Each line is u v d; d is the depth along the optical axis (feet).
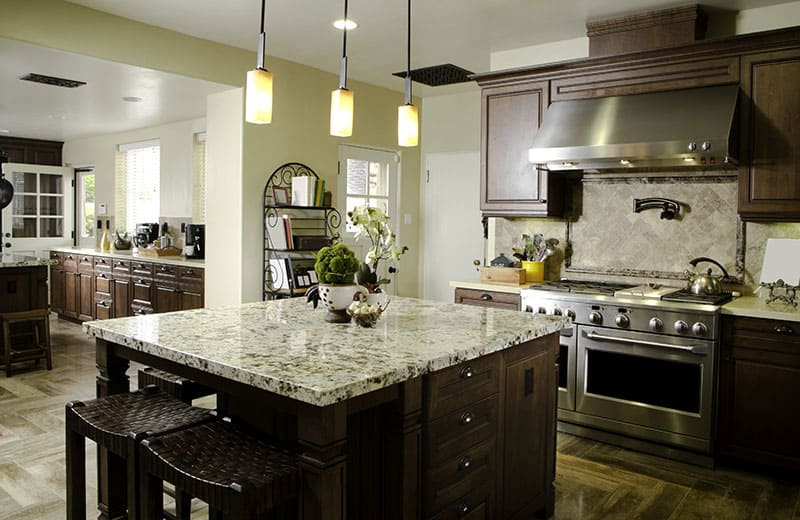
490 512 7.12
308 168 16.74
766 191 10.45
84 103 17.37
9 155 24.97
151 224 21.39
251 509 4.88
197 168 20.06
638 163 11.68
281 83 15.85
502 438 7.31
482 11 12.01
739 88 10.60
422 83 18.28
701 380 10.16
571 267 13.83
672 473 10.03
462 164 19.90
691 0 11.17
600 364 11.28
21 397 13.71
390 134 19.51
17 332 16.46
